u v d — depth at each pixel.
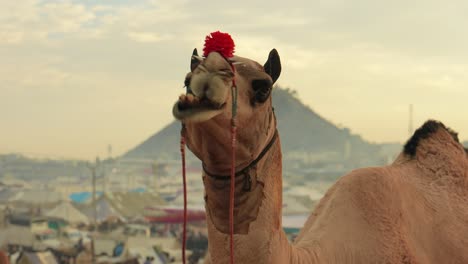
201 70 3.88
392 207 5.51
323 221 5.39
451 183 6.02
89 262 40.31
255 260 4.24
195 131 4.05
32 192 83.25
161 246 43.31
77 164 178.88
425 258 5.54
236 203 4.25
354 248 5.23
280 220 4.39
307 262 4.79
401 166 6.09
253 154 4.21
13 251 41.44
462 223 5.82
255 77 4.18
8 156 181.00
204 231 49.97
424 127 6.27
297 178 152.50
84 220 61.12
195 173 110.19
